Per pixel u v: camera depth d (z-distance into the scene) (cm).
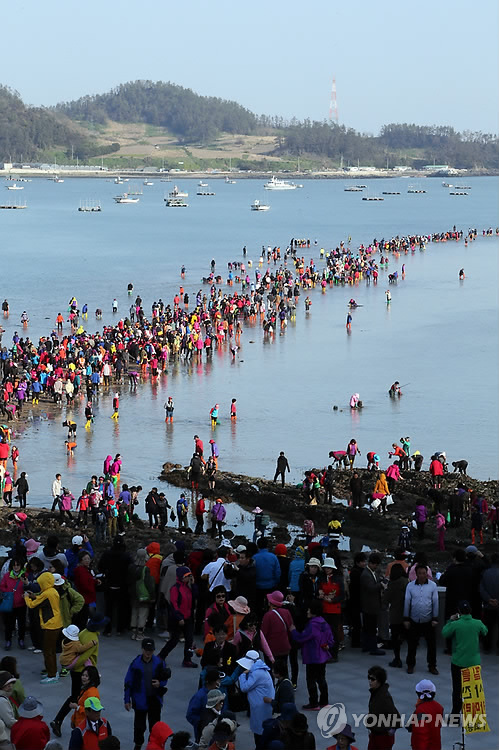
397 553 2309
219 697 1634
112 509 4116
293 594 2225
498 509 4084
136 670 1723
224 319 9912
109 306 11175
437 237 19488
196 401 6981
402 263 15662
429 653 2105
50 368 7288
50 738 1783
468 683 1753
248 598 2200
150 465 5481
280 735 1536
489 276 13938
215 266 15325
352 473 5106
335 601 2166
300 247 18312
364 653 2245
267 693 1695
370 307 11288
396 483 4884
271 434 6109
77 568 2255
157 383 7581
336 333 9681
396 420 6438
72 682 1856
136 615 2291
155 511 4291
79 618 2236
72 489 5006
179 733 1434
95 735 1556
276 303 11162
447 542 4031
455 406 6806
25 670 2125
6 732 1595
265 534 4231
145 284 13088
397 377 7744
